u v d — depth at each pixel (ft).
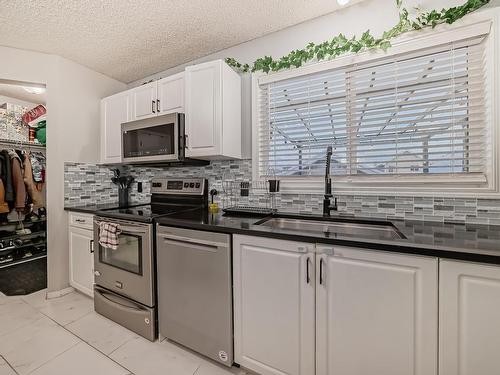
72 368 4.53
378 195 5.10
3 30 6.03
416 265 3.02
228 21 5.81
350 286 3.39
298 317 3.76
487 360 2.77
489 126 4.23
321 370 3.64
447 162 4.63
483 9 4.24
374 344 3.28
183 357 4.87
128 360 4.76
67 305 6.79
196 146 6.13
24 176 9.92
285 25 5.97
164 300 5.16
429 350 3.00
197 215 5.62
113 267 5.97
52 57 7.25
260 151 6.46
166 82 6.81
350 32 5.38
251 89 6.51
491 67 4.18
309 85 5.83
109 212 6.13
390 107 5.02
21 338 5.38
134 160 7.08
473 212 4.36
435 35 4.56
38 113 10.59
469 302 2.82
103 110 8.30
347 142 5.48
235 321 4.33
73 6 5.22
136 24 5.88
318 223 5.23
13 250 9.84
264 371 4.10
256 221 4.85
